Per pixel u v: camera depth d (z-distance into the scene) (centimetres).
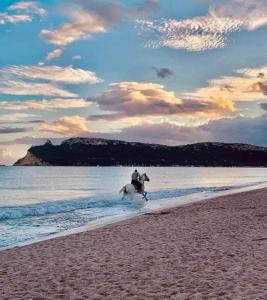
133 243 1314
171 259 1065
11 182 8112
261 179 9225
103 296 774
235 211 2172
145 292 790
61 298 770
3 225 1936
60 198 4203
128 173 15175
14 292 814
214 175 12556
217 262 1012
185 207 2489
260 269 930
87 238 1442
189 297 750
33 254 1189
